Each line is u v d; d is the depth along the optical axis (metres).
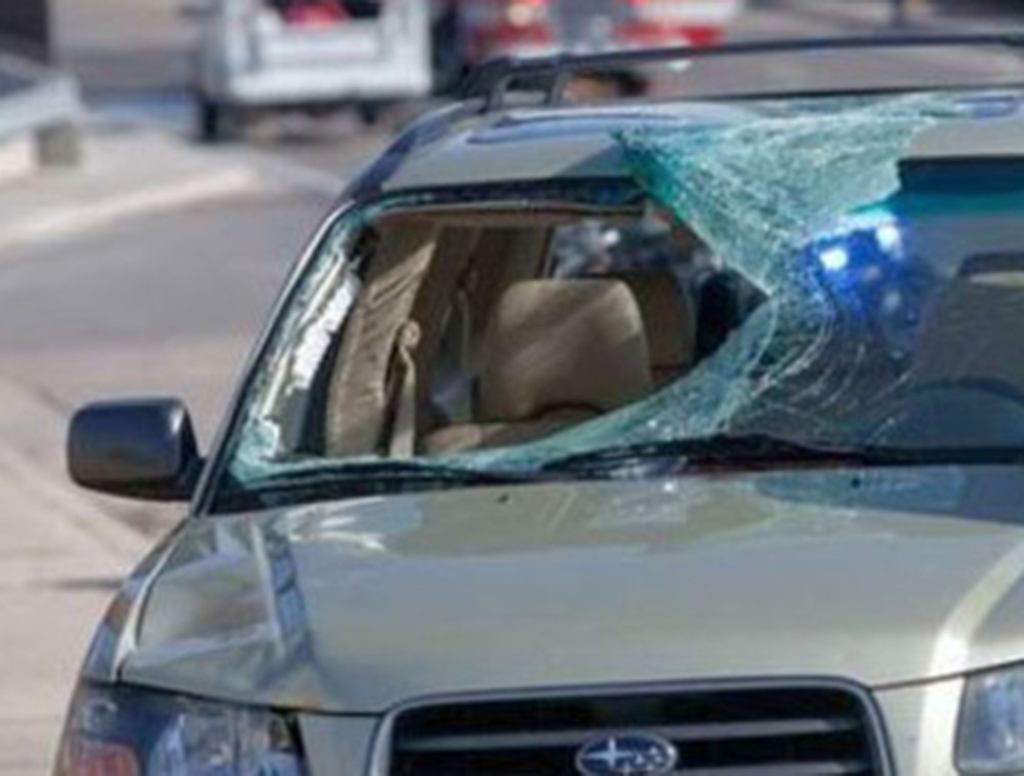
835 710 8.58
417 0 53.06
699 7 52.81
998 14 72.69
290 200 45.69
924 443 10.22
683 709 8.61
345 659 8.83
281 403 10.84
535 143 11.20
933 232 10.77
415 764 8.69
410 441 11.18
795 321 10.60
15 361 32.59
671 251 14.81
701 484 9.95
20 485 25.20
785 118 11.26
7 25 52.41
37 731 16.83
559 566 9.18
